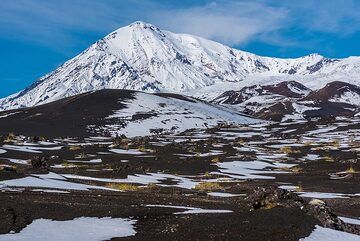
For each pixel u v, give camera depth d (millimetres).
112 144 110688
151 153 95375
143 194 41875
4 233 25359
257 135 150125
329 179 62781
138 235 25844
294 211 30719
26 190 38656
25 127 161875
